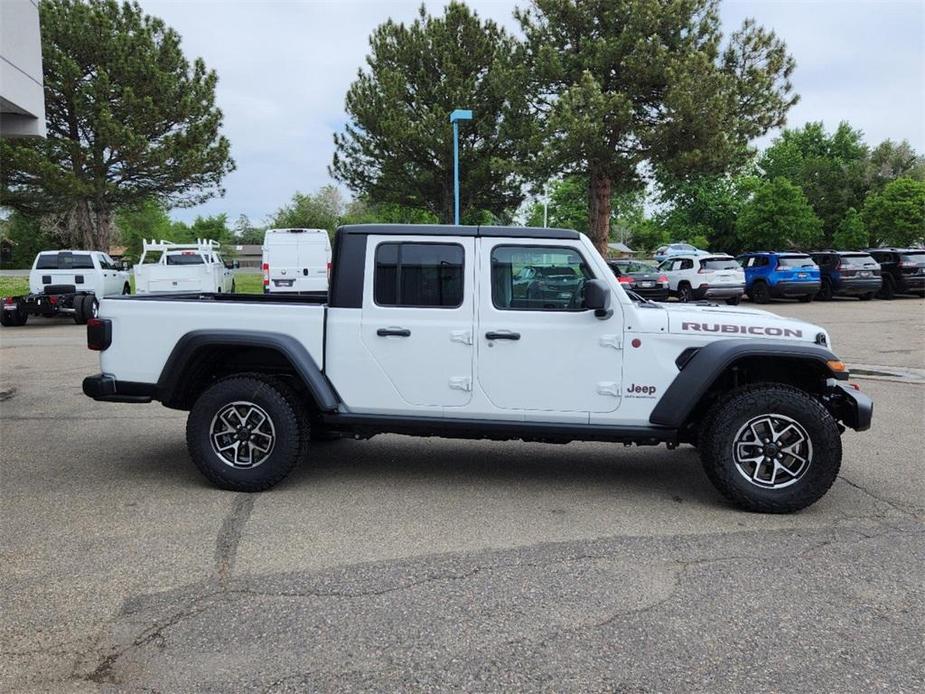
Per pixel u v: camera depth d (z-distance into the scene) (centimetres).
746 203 4788
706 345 474
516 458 607
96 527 438
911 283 2384
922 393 895
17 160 2444
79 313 1684
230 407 504
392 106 2739
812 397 469
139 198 2903
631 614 332
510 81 2400
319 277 1927
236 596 348
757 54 2406
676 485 534
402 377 498
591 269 483
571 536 429
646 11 2153
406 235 496
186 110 2750
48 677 280
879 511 476
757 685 277
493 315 488
